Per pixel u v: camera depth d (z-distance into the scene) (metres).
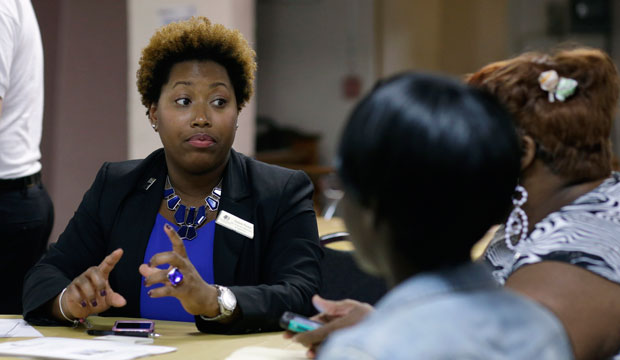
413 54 15.90
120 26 9.14
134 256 2.97
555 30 16.64
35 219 4.09
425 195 1.23
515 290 1.89
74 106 9.20
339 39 17.44
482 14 15.50
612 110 2.14
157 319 2.96
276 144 16.84
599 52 2.17
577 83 2.10
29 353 2.22
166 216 3.02
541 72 2.13
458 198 1.23
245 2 8.79
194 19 2.98
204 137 2.89
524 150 2.12
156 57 2.95
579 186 2.12
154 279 2.44
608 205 2.02
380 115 1.25
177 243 2.47
